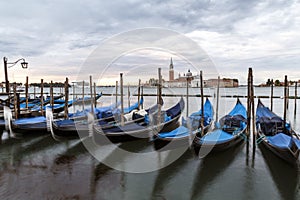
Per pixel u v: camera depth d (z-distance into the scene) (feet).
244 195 19.72
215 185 21.50
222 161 27.25
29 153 30.01
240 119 36.99
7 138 36.50
